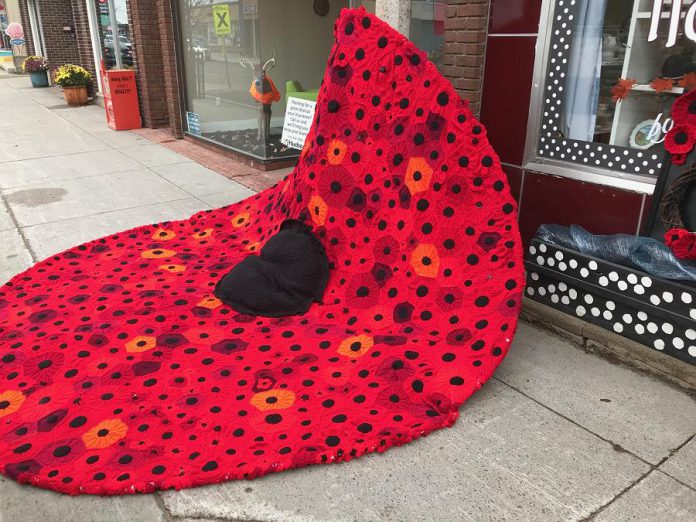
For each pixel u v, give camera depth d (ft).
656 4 10.14
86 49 45.68
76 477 7.37
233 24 24.70
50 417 8.48
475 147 10.19
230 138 26.78
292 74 25.31
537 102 12.01
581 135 11.69
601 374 9.82
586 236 10.75
